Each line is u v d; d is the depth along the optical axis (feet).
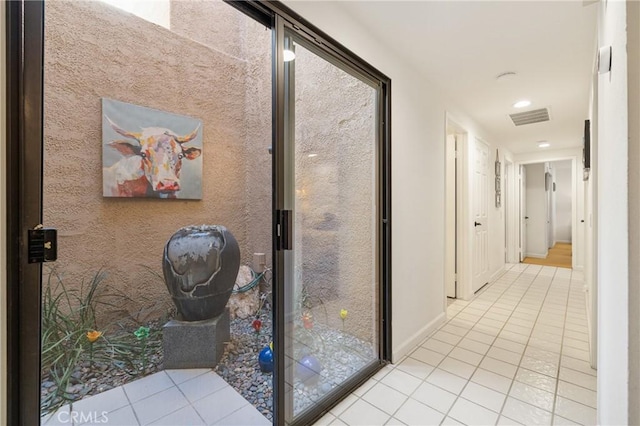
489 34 6.09
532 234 21.76
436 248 8.56
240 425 4.74
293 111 4.75
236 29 8.22
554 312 9.70
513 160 18.54
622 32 2.03
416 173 7.59
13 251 2.51
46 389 4.35
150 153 6.37
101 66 5.53
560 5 5.18
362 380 5.84
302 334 5.07
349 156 6.01
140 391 5.33
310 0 4.79
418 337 7.54
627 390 1.86
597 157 5.13
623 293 2.04
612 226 2.69
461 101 9.67
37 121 2.66
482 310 9.92
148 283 6.07
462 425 4.65
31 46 2.62
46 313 4.29
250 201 8.10
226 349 6.66
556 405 5.08
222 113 7.80
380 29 5.95
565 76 7.85
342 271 5.97
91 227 5.18
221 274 6.54
